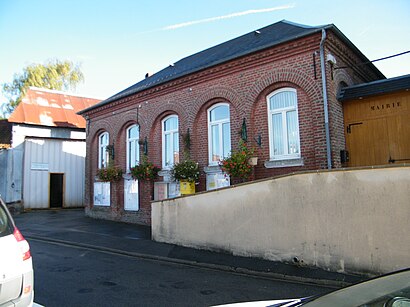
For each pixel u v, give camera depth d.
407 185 6.34
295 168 10.41
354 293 2.47
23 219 17.66
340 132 10.18
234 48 13.70
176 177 12.89
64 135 22.81
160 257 8.91
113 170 16.25
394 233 6.40
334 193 7.11
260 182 8.22
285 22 13.67
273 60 11.04
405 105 9.55
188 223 9.69
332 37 10.15
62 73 39.06
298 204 7.57
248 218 8.37
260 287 6.41
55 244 11.33
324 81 9.88
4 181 20.77
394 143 9.65
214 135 12.93
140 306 5.35
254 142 11.40
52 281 6.72
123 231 13.10
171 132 14.53
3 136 23.45
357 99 10.26
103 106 17.48
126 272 7.54
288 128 10.88
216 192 9.06
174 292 6.08
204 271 7.70
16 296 3.94
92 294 5.92
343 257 6.90
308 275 6.90
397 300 2.19
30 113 21.97
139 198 15.30
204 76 12.92
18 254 4.06
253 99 11.43
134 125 16.27
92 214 17.94
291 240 7.60
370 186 6.71
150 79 17.95
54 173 22.44
